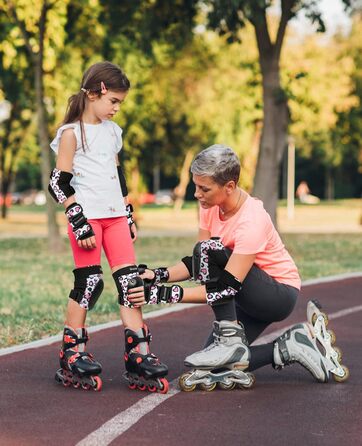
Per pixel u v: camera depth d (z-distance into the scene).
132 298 5.45
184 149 37.66
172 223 35.84
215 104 32.09
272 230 5.70
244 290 5.61
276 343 5.78
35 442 4.52
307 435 4.66
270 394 5.56
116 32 19.83
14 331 8.16
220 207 5.61
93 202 5.63
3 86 25.38
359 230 29.34
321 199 76.69
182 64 31.03
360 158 52.12
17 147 39.56
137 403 5.32
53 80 25.89
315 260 16.70
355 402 5.39
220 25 17.47
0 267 15.04
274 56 18.61
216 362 5.59
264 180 18.84
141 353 5.64
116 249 5.72
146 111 31.27
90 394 5.57
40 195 73.62
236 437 4.62
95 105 5.66
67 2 19.39
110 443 4.51
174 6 19.67
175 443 4.52
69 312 5.73
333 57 34.34
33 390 5.69
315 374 5.85
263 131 18.86
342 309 10.04
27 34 19.22
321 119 31.89
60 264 15.73
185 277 5.68
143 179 53.47
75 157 5.63
